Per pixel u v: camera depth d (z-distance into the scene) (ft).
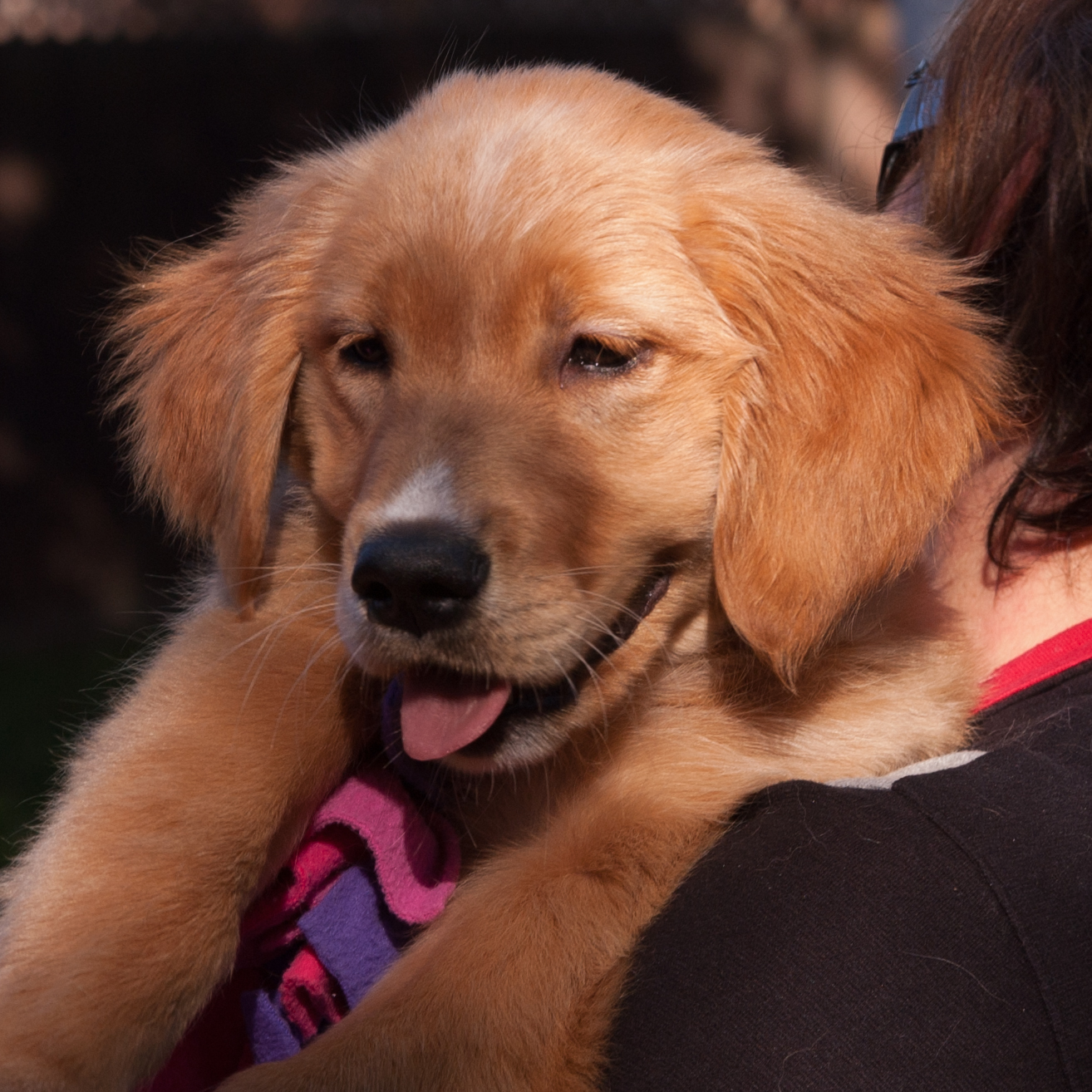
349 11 39.40
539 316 7.64
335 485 8.23
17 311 38.37
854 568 7.57
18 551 39.04
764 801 6.42
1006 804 5.83
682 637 8.24
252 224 9.57
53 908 6.85
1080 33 7.57
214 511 9.21
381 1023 6.32
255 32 38.78
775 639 7.52
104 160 38.47
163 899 6.73
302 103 39.34
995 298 8.19
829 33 41.98
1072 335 7.41
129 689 8.43
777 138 42.09
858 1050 5.21
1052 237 7.42
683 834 6.95
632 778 7.50
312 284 8.54
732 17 41.39
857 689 7.96
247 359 8.69
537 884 6.94
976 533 8.33
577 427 7.68
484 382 7.68
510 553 7.15
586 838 7.09
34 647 35.96
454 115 8.51
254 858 6.97
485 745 7.54
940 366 7.85
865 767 7.57
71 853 7.06
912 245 8.38
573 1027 6.30
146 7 38.83
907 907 5.49
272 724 7.36
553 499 7.37
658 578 8.05
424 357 7.82
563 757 8.04
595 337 7.61
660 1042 5.49
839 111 42.09
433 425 7.45
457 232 7.72
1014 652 8.02
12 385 38.60
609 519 7.62
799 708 7.94
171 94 38.63
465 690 7.31
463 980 6.50
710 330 7.82
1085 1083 5.21
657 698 8.20
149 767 7.25
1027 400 7.68
